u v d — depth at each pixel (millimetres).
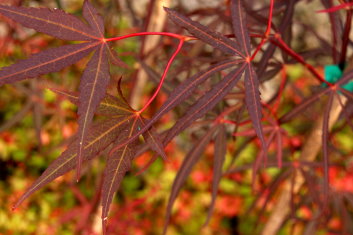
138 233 1417
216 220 1635
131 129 386
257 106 392
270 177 1654
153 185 1615
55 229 1463
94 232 897
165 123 1322
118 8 800
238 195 1657
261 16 508
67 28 376
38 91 846
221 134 513
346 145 1575
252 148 1668
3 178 1613
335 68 507
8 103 1623
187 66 543
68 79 990
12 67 362
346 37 497
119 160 381
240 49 401
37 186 365
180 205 1629
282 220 665
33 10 370
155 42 678
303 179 622
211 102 388
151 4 663
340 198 656
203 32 395
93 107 365
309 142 572
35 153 1630
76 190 1011
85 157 377
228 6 562
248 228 1577
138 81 709
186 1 920
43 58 368
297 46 1474
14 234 1495
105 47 379
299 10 1528
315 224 659
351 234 652
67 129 1459
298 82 1535
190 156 512
